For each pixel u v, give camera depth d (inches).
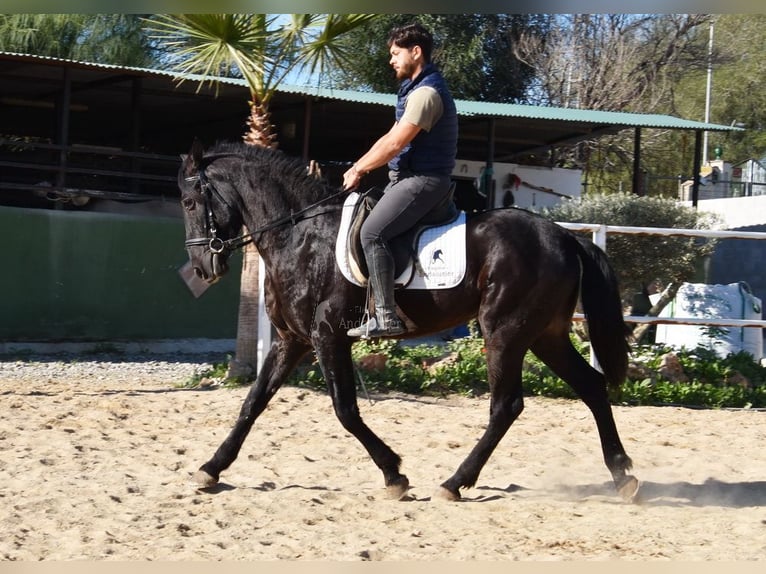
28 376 438.9
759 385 412.8
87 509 215.3
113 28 868.0
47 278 536.1
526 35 1081.4
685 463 285.4
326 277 233.5
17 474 247.8
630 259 494.0
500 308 231.0
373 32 936.3
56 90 666.8
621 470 238.8
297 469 264.5
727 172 1059.3
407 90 234.4
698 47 1196.5
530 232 235.3
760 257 670.5
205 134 844.0
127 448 283.1
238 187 243.9
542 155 886.4
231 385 406.9
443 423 335.9
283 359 245.8
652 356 421.7
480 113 636.7
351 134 788.6
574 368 244.2
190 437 301.9
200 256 246.1
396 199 229.0
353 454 284.5
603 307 236.7
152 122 789.9
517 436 318.3
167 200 601.3
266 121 409.1
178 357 531.2
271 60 395.2
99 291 548.1
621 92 1103.6
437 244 234.1
